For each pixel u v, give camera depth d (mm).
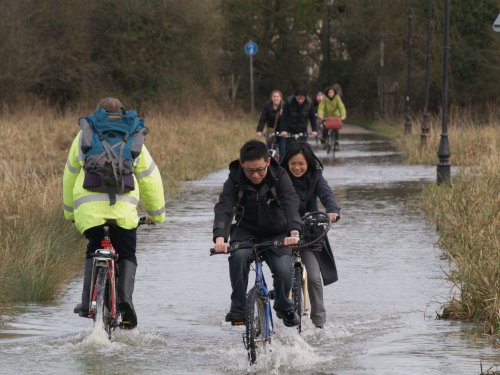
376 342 16172
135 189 16328
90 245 16500
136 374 14133
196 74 102562
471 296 18047
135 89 97000
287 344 15883
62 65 90438
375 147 70125
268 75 141500
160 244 26766
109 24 96188
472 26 98562
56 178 32938
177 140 59250
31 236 22156
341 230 29094
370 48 114000
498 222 24016
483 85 97750
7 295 19734
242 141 66938
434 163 52781
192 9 99062
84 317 16734
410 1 78438
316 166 16953
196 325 17750
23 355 15242
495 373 13836
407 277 21953
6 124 61781
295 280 16453
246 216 14984
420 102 104562
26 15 86750
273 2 139000
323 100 60812
